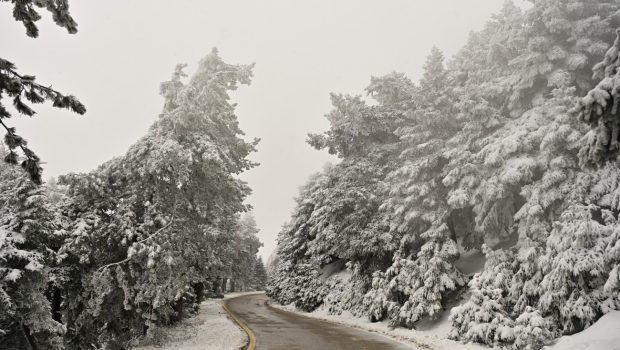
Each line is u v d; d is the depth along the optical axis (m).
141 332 13.52
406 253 21.28
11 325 10.47
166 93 16.11
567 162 13.43
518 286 13.05
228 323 19.95
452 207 16.88
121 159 13.89
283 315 27.36
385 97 24.64
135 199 13.55
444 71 20.09
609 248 10.01
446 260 17.48
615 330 9.05
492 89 17.94
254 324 19.88
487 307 12.52
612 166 12.62
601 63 6.32
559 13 15.97
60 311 12.83
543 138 13.98
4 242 9.54
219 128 17.14
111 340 13.45
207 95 16.28
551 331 11.10
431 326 16.47
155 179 14.12
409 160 19.78
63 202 12.95
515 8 18.25
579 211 11.50
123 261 11.95
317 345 13.03
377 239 21.19
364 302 21.56
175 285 13.09
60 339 10.98
